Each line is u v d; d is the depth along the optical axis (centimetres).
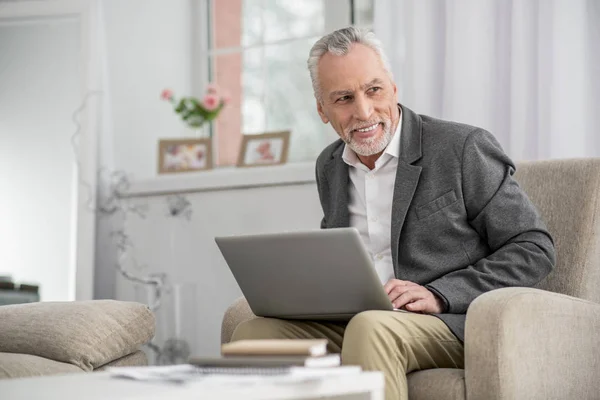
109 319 256
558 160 249
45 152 456
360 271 200
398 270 234
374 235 246
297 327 227
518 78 324
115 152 449
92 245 434
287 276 212
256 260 214
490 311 193
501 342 191
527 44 324
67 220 450
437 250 233
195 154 425
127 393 138
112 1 452
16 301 419
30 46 461
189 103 432
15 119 462
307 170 383
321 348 156
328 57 239
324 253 202
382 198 246
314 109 417
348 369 155
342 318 220
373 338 196
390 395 196
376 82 236
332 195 256
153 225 429
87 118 441
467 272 223
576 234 236
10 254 457
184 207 420
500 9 333
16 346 245
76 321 250
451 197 231
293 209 389
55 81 457
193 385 143
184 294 401
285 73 427
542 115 320
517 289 200
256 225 400
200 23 453
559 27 315
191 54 455
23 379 165
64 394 140
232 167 439
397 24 357
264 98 432
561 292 235
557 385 202
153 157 446
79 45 453
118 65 451
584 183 239
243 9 442
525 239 224
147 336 266
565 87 314
